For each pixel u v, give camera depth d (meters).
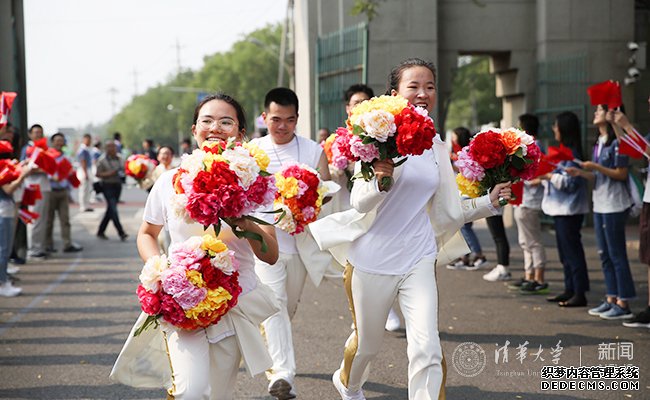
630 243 13.74
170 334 4.05
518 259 12.58
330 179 6.32
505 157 4.93
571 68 15.81
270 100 6.11
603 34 16.47
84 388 6.09
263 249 3.99
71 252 14.23
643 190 8.03
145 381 4.29
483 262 11.71
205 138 4.29
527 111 16.89
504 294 9.71
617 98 7.44
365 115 4.29
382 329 4.93
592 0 16.41
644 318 7.83
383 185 4.41
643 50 16.42
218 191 3.71
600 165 8.06
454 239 5.14
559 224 8.86
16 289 9.95
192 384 3.91
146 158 11.05
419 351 4.46
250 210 3.87
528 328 7.88
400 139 4.22
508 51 16.86
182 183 3.77
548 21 16.38
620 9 16.47
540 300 9.31
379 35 16.03
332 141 7.04
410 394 4.52
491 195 4.93
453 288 10.16
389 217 4.75
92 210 23.17
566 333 7.65
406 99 4.57
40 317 8.66
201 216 3.75
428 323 4.51
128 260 13.13
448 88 16.70
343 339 7.57
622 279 8.20
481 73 44.50
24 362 6.83
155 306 3.89
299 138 6.25
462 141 10.44
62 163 11.07
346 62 14.55
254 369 4.14
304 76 16.83
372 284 4.77
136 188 40.09
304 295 9.82
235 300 4.00
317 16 16.28
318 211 5.72
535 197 9.60
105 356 7.02
